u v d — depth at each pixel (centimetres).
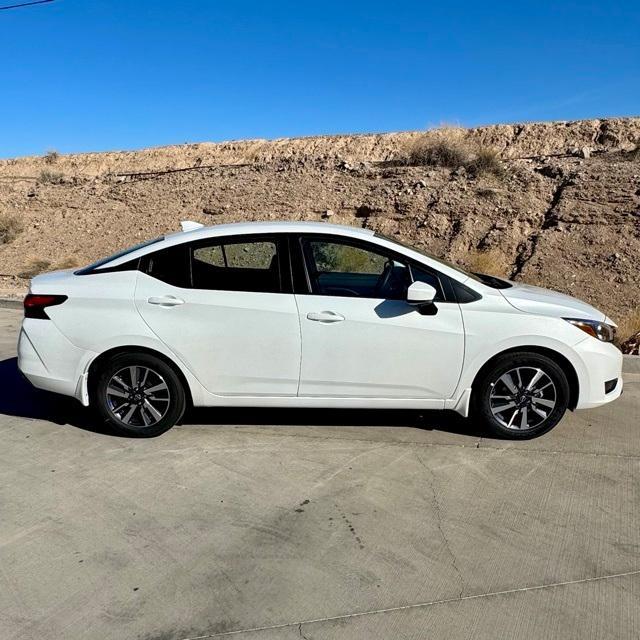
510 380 496
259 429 527
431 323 481
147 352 491
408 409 554
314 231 497
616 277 1034
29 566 336
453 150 1617
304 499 411
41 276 532
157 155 2509
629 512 398
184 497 412
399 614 300
